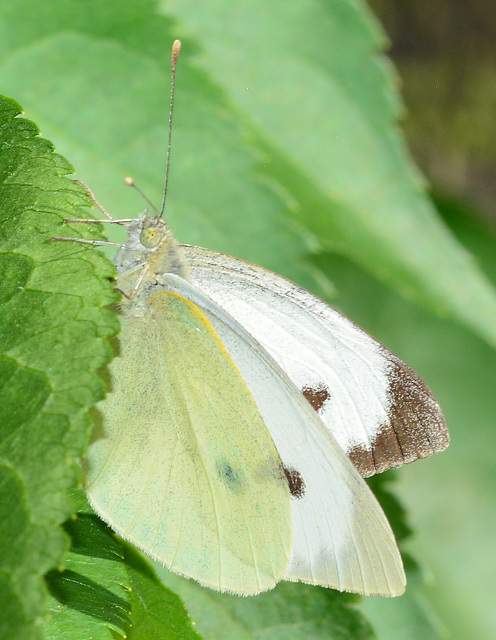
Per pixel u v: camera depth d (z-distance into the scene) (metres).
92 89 0.26
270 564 0.25
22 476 0.22
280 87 0.28
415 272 0.28
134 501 0.24
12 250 0.23
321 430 0.25
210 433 0.25
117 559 0.23
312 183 0.28
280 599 0.25
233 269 0.26
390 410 0.26
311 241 0.26
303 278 0.26
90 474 0.24
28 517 0.22
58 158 0.24
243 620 0.25
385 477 0.27
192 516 0.25
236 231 0.26
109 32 0.26
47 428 0.23
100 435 0.24
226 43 0.28
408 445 0.26
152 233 0.25
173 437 0.25
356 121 0.28
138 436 0.25
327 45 0.28
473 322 0.28
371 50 0.28
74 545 0.23
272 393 0.25
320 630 0.25
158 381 0.25
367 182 0.28
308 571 0.25
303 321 0.26
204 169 0.26
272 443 0.25
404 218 0.28
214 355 0.25
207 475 0.25
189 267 0.25
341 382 0.26
